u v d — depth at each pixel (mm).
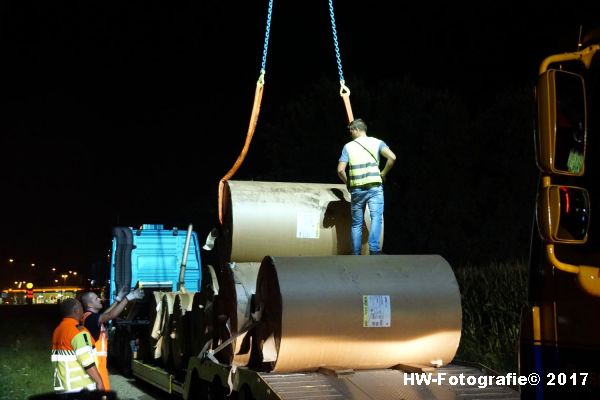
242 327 7215
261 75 8742
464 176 21047
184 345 9883
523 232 19875
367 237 8172
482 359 10523
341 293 6559
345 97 8953
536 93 3652
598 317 3633
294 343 6379
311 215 8031
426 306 6770
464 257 20109
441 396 6379
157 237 16484
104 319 7953
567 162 3633
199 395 8359
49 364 12625
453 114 21203
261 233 7840
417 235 20594
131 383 13047
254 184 8219
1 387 9930
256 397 6391
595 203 3721
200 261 16641
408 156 21141
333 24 9250
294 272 6570
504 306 11117
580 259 3750
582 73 3887
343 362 6633
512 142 20375
